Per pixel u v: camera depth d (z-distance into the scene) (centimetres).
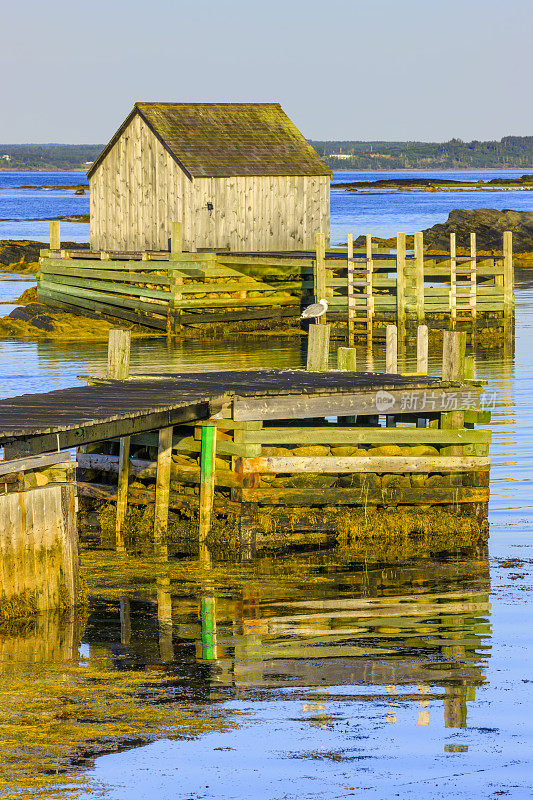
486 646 4725
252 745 3734
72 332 15112
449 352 6575
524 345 14075
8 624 4956
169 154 16225
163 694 4159
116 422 5788
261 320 15488
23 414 5594
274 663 4494
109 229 17212
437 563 6019
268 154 16825
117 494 6562
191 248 16050
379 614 5150
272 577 5766
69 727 3831
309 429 6272
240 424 6153
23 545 5031
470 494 6500
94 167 17238
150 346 14162
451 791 3456
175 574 5806
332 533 6344
